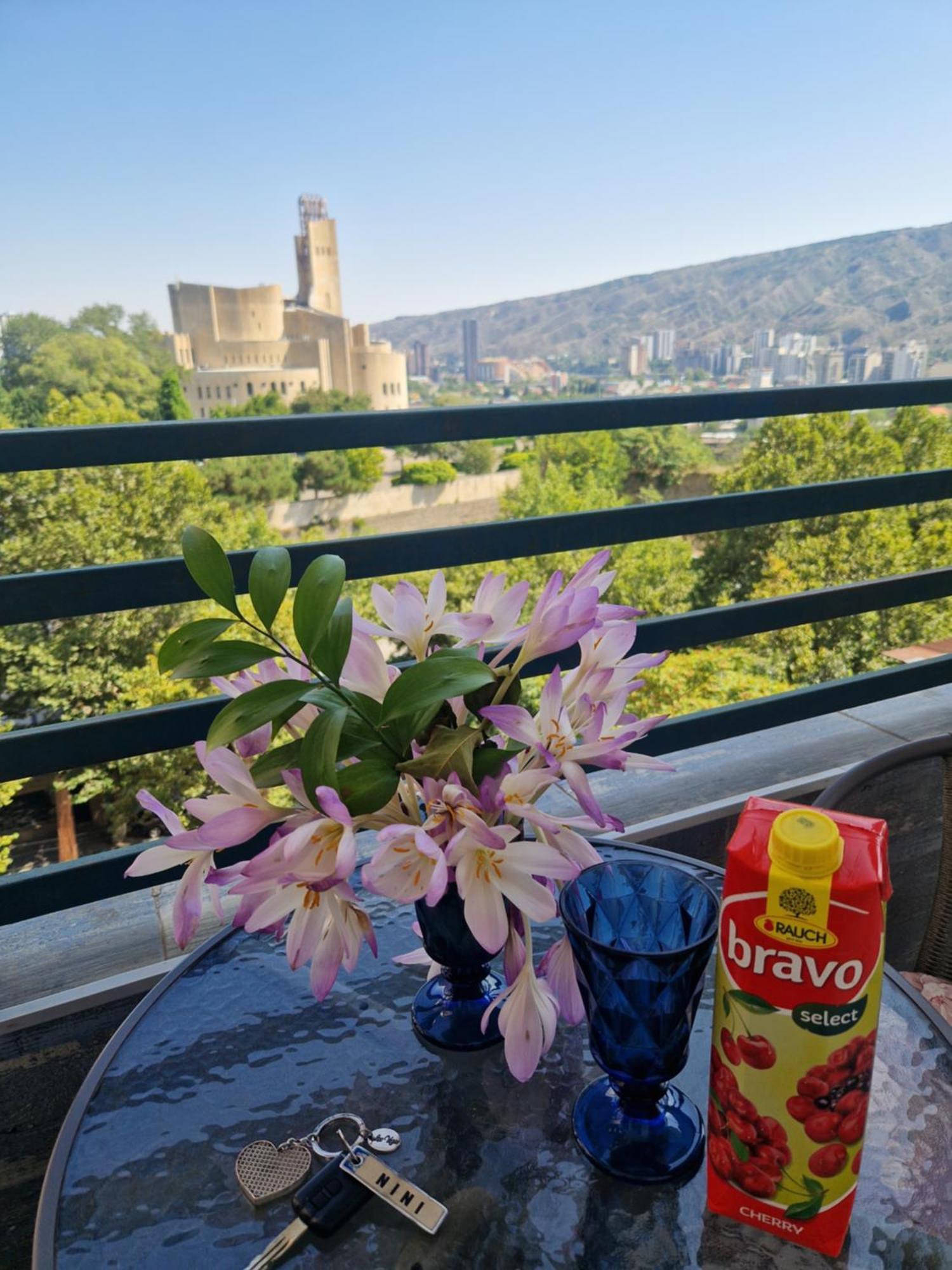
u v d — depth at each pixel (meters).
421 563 1.25
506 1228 0.54
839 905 0.43
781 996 0.45
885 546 26.55
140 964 1.10
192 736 1.16
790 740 1.65
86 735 1.11
